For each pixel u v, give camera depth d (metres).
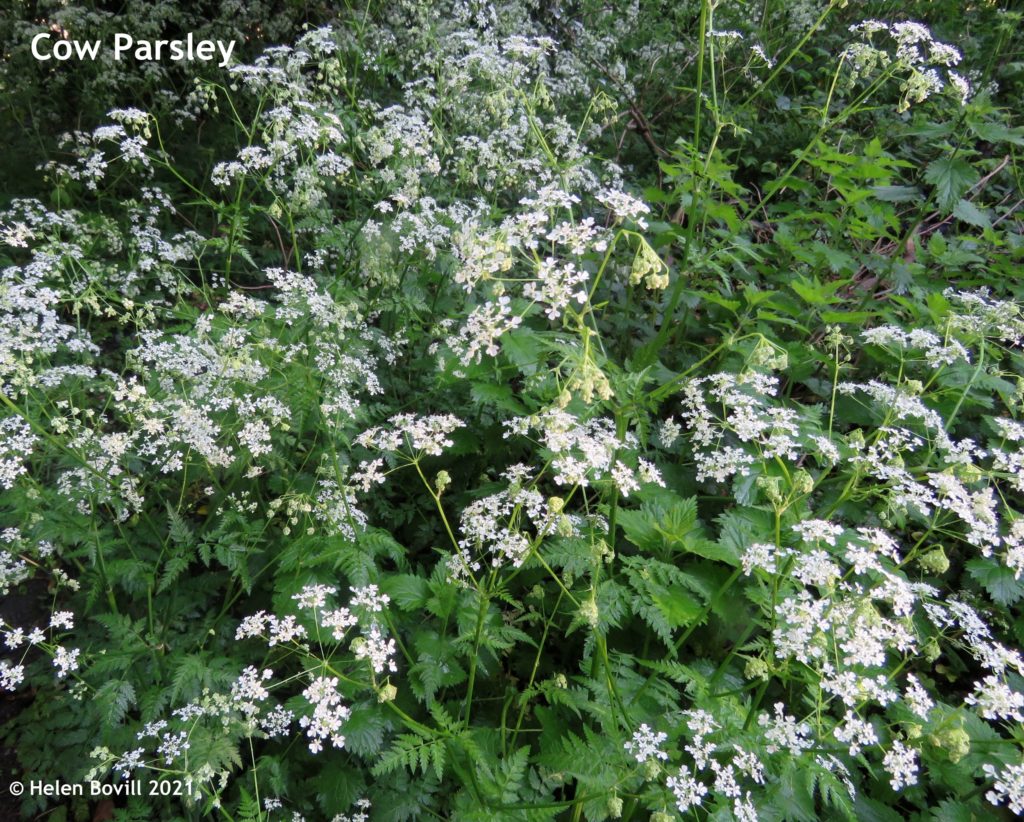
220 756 2.92
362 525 3.82
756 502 3.99
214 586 4.20
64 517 3.75
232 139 8.04
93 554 3.73
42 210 5.15
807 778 3.02
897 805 3.50
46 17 9.06
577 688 3.29
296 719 3.45
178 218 7.73
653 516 3.89
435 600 3.46
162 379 4.04
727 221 5.09
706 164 4.77
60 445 3.54
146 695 3.41
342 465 4.08
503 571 3.51
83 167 7.66
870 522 4.36
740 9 9.83
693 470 4.71
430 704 3.10
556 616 3.99
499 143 6.22
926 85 4.84
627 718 3.01
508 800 2.83
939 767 3.26
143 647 3.56
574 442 2.98
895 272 5.88
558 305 2.90
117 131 4.93
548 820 2.72
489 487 4.40
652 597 3.35
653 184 8.09
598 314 6.01
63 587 4.56
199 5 9.17
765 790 3.09
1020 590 4.07
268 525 4.10
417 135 5.42
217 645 3.93
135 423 3.88
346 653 3.71
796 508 3.61
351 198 6.22
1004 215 7.66
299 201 5.11
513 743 3.25
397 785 3.33
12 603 4.60
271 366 4.27
